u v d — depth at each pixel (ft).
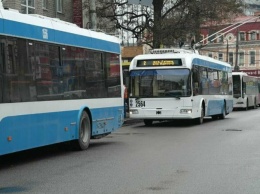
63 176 28.32
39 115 33.22
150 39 99.09
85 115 40.68
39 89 33.32
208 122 77.10
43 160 35.04
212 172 29.25
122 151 39.83
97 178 27.55
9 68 29.91
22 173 29.50
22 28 31.50
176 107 66.13
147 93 67.46
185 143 45.27
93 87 42.16
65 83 37.11
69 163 33.45
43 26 34.27
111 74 46.29
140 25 96.68
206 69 75.56
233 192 23.68
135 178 27.43
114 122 46.93
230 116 97.40
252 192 23.66
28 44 32.14
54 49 35.60
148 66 67.72
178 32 93.81
